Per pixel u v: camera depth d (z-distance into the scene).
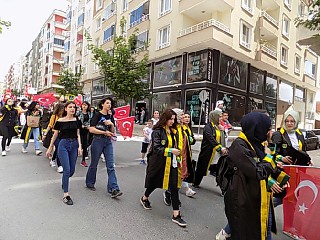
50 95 15.94
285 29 27.62
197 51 20.86
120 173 7.67
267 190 3.10
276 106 28.70
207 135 6.18
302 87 34.81
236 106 22.67
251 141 3.16
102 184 6.46
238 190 3.11
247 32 22.47
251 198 3.04
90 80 37.97
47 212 4.66
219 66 20.73
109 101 5.72
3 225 4.10
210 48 20.12
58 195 5.54
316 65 35.16
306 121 35.88
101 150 5.77
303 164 4.27
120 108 9.36
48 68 62.97
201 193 6.22
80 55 42.88
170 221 4.54
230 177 3.31
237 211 3.09
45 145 7.94
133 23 27.55
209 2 19.56
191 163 5.71
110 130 5.74
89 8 39.94
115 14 31.23
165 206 5.23
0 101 21.84
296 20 7.60
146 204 5.04
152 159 4.70
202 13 21.38
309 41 9.26
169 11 22.73
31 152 10.16
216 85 20.39
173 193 4.52
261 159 3.13
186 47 20.19
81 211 4.78
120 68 20.33
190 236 4.04
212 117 6.27
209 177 7.84
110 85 20.78
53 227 4.11
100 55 21.00
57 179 6.69
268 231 3.20
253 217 3.03
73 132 5.36
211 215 4.91
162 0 23.88
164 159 4.54
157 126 4.70
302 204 3.70
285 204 3.98
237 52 21.02
